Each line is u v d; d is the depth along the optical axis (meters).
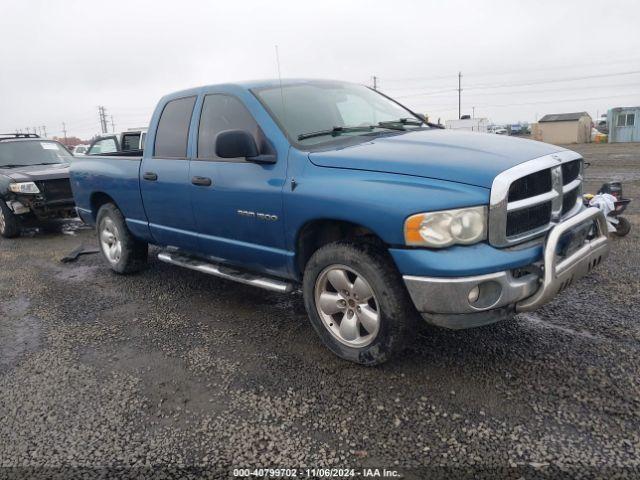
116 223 5.41
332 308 3.29
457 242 2.67
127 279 5.52
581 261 2.98
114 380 3.23
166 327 4.07
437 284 2.68
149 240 5.11
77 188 6.00
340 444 2.47
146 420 2.77
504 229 2.68
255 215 3.61
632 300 4.03
